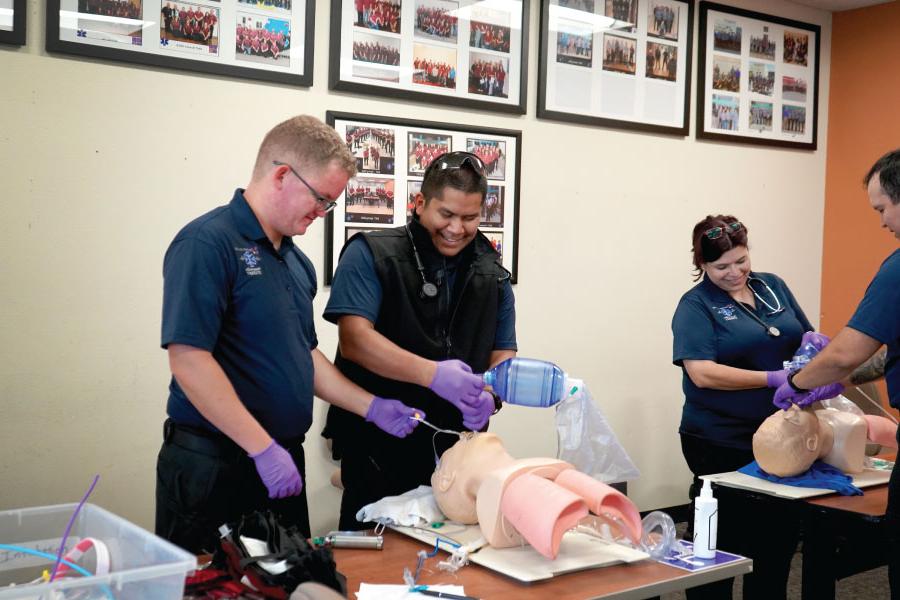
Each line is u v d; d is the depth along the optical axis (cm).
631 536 153
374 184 304
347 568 147
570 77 349
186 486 162
